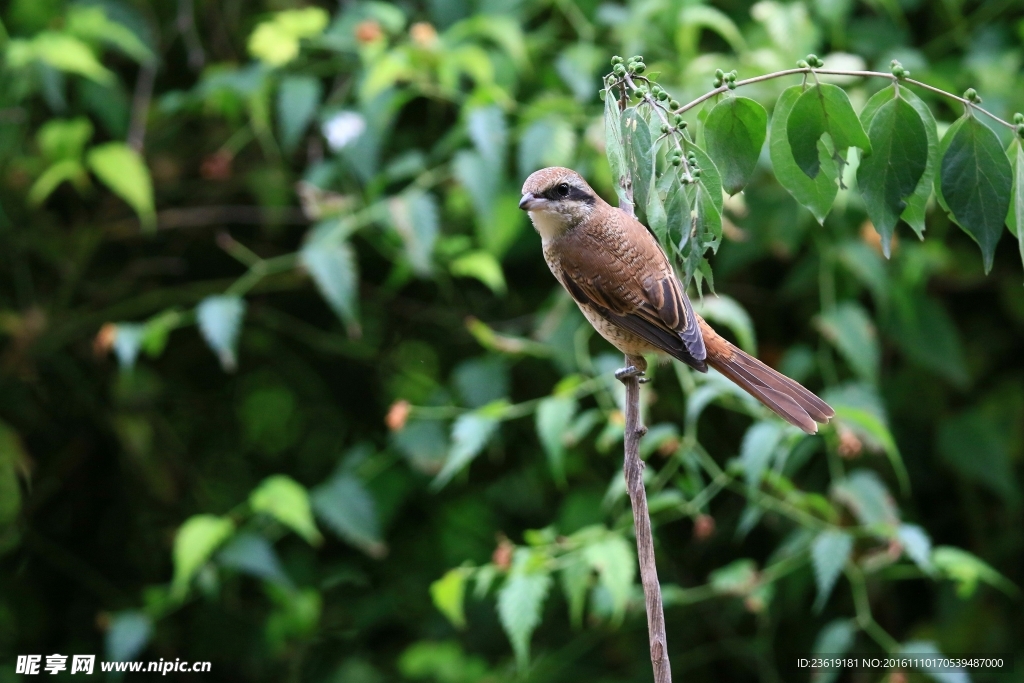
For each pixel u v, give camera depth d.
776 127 5.04
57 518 10.83
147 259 10.92
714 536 10.55
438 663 10.31
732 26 9.38
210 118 10.73
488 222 8.70
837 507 9.33
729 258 9.39
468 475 10.66
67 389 10.80
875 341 9.06
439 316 10.62
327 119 9.48
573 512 9.81
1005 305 10.16
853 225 9.35
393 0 10.51
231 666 10.64
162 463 10.86
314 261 8.88
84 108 10.54
